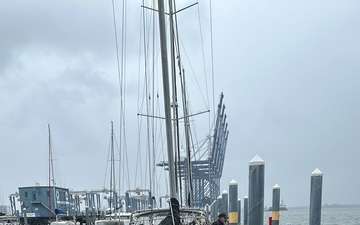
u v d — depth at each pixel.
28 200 53.72
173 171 11.04
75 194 69.50
